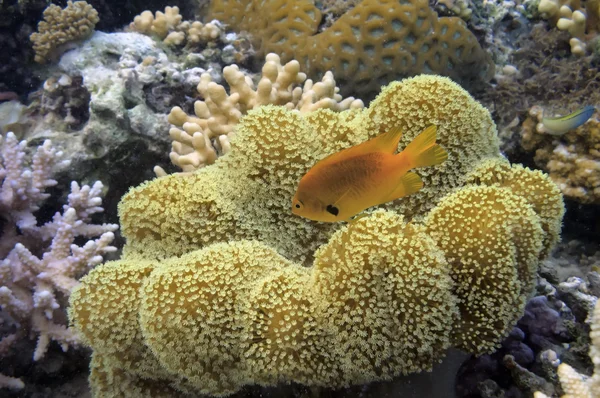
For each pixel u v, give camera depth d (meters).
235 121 0.63
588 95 0.73
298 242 0.43
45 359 0.57
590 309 0.44
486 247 0.34
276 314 0.34
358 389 0.38
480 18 0.86
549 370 0.40
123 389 0.39
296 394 0.39
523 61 0.86
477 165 0.42
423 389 0.39
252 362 0.34
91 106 0.67
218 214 0.42
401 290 0.33
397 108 0.42
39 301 0.54
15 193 0.60
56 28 0.76
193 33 0.84
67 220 0.60
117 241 0.71
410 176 0.30
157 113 0.72
